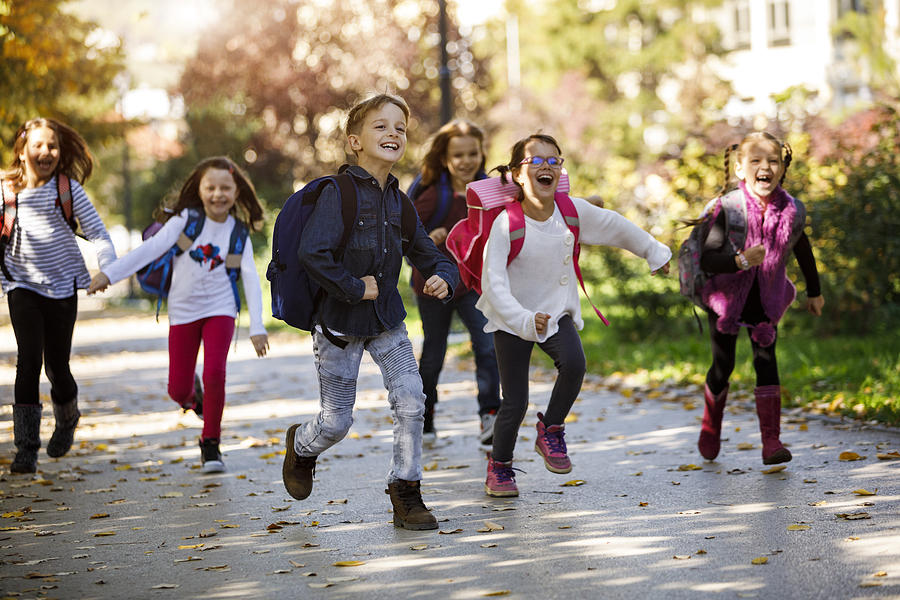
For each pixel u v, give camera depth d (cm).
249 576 416
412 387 487
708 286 596
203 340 661
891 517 458
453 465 649
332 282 455
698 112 1435
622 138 3728
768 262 582
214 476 646
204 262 653
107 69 1672
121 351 1792
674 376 1004
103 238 670
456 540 461
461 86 3312
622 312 1489
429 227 704
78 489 614
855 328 1203
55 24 1514
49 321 661
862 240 1138
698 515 484
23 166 656
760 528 453
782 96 1311
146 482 632
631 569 402
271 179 3353
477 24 3412
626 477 586
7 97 1523
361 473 636
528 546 445
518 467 638
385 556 438
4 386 1273
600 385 1017
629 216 1409
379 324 483
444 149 702
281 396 1082
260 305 663
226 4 3130
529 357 547
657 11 4591
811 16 3941
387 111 479
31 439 656
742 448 653
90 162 682
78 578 421
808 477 554
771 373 585
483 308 549
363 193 477
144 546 473
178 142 3669
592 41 4588
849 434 675
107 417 957
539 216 536
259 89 3156
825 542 424
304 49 3170
